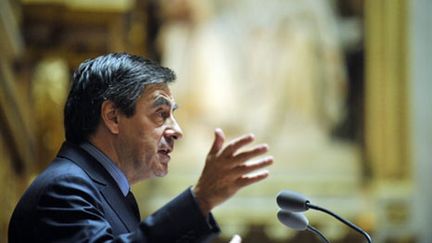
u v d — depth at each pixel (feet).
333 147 74.33
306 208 20.44
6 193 49.47
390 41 75.10
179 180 72.33
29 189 18.02
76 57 61.11
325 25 76.64
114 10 60.44
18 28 55.93
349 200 71.77
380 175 72.84
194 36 75.97
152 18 75.36
